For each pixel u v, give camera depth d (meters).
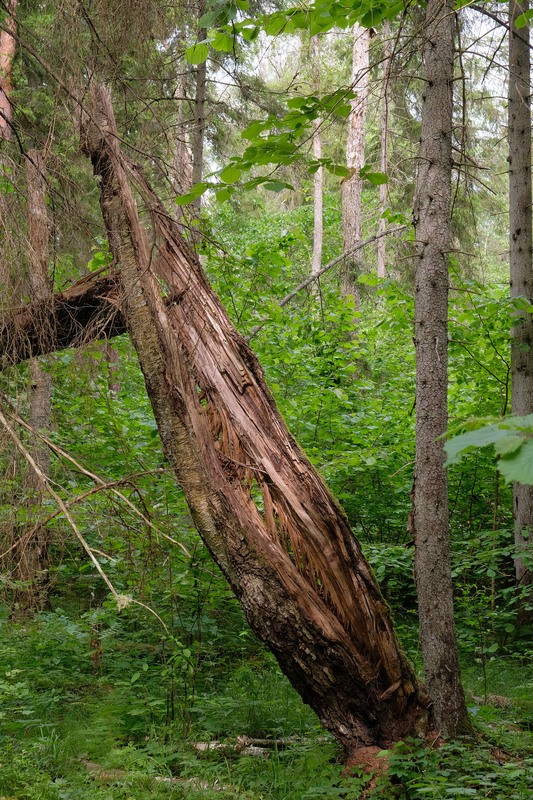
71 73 4.91
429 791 3.58
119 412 7.80
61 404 7.82
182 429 4.56
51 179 5.02
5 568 4.51
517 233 7.96
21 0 7.56
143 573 5.25
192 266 4.92
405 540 8.88
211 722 4.94
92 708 4.98
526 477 1.17
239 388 4.68
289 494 4.49
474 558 6.98
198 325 4.77
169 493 6.26
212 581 5.69
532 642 7.28
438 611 4.61
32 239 4.80
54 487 5.97
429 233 4.86
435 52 4.88
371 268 15.36
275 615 4.28
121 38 5.11
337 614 4.39
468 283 7.54
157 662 6.23
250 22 4.35
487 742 4.47
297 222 22.78
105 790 3.83
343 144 19.70
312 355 9.35
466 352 8.05
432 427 4.75
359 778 4.04
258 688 5.84
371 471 8.38
